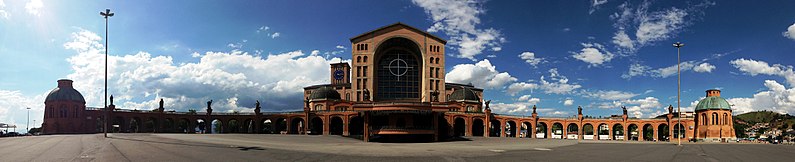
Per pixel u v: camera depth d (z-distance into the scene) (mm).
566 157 43469
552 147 63781
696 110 137625
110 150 44719
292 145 59781
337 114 115250
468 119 115500
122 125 124500
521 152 49969
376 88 128375
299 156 39938
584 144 76938
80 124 118875
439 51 129625
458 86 142375
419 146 61906
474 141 85000
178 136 85562
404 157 40219
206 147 51188
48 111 119000
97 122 120562
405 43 129625
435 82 127875
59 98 118875
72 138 75750
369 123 83688
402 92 129250
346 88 139750
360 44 128750
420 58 130750
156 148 48375
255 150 47156
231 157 37938
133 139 70375
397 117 84812
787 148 77125
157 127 119312
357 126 115250
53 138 77000
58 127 117625
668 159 43000
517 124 132250
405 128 82938
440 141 84312
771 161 44156
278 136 94000
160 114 119688
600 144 78438
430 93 126625
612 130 140875
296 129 126500
